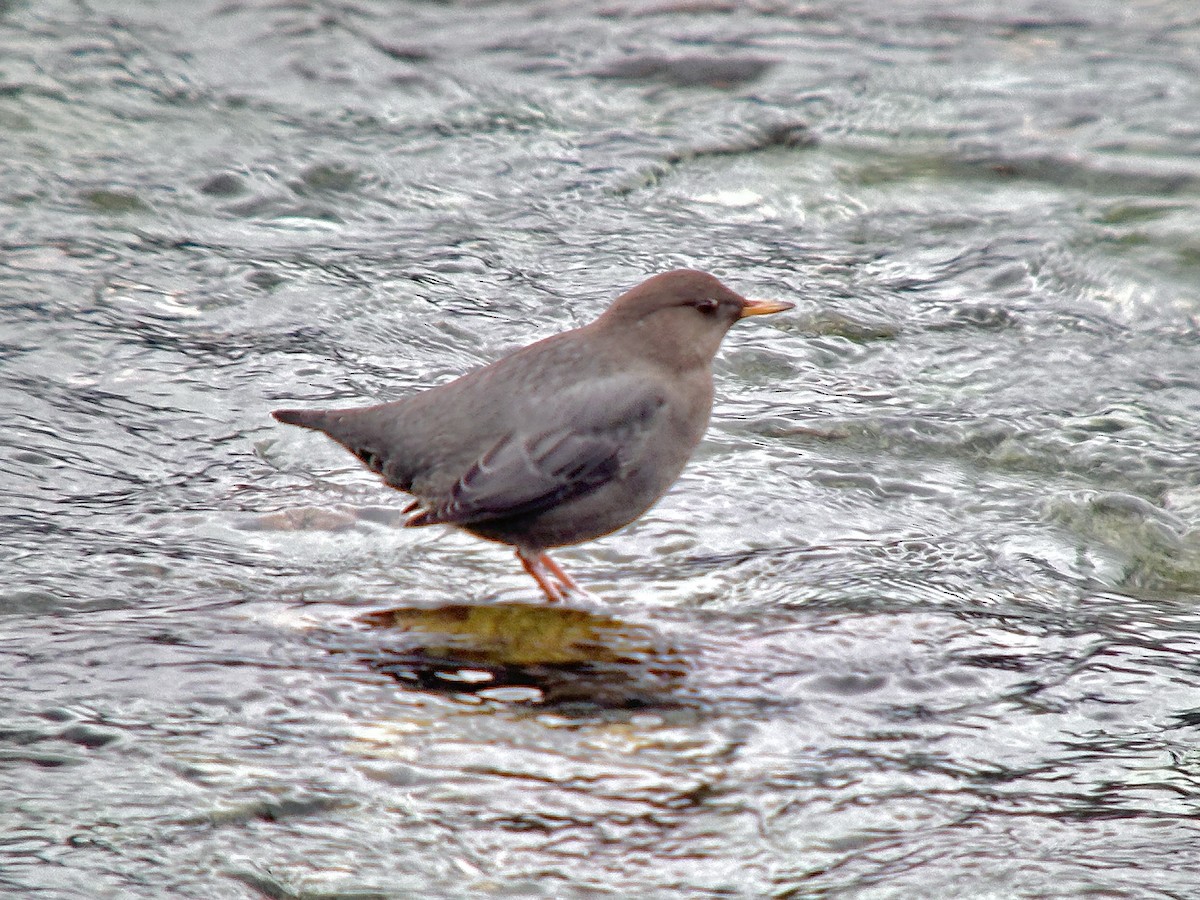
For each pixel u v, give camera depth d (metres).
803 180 16.88
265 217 15.28
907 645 7.93
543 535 8.71
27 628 7.71
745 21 21.61
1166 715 7.31
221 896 5.64
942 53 20.50
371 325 13.04
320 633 7.80
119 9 20.33
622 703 7.19
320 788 6.36
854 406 11.95
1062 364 12.95
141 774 6.36
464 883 5.84
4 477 9.90
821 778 6.63
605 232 15.39
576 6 22.14
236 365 12.00
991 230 15.70
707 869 5.97
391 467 8.84
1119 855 6.07
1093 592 9.18
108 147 16.39
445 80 19.11
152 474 10.19
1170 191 16.52
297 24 20.47
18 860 5.71
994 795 6.54
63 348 12.05
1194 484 11.01
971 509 10.37
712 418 11.55
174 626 7.82
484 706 7.09
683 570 9.08
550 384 8.63
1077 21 21.86
